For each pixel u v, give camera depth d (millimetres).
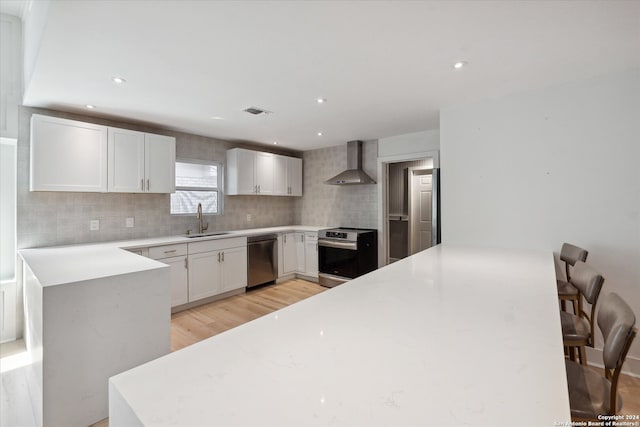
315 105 2945
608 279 2332
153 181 3480
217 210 4508
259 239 4367
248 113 3180
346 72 2209
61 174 2850
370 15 1539
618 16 1555
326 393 647
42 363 1625
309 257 4805
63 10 1465
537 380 698
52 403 1655
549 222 2557
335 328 990
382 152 4465
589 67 2168
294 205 5656
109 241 3354
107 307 1832
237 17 1543
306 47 1852
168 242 3324
